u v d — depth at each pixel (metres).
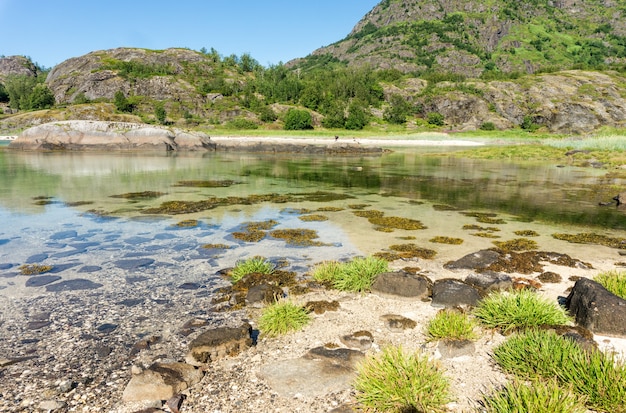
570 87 114.81
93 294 7.01
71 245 9.98
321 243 10.26
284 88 115.62
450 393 4.07
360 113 96.06
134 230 11.48
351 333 5.51
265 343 5.32
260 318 5.91
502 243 10.31
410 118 110.94
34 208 14.39
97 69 118.31
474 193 18.44
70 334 5.60
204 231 11.40
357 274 7.29
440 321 5.44
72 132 47.25
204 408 4.01
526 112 108.19
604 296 5.50
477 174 26.00
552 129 101.75
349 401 4.09
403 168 30.00
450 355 4.89
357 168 29.91
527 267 8.21
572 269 8.23
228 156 41.38
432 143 66.19
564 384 4.07
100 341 5.41
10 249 9.61
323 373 4.54
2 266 8.41
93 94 110.81
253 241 10.42
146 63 129.62
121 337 5.52
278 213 13.91
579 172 26.94
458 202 16.20
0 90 117.69
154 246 9.95
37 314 6.21
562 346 4.50
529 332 4.89
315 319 6.00
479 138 76.81
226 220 12.78
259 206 15.13
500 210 14.63
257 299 6.55
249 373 4.62
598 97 107.44
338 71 146.00
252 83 120.75
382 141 68.31
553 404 3.52
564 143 48.62
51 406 4.02
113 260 8.87
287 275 7.89
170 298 6.88
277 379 4.45
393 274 7.06
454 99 112.19
